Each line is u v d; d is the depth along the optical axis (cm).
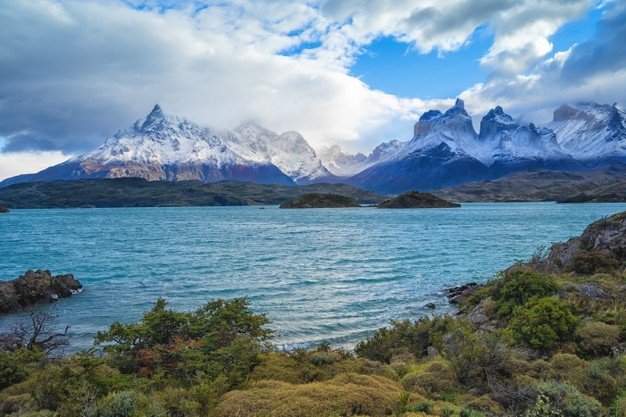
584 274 2748
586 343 1557
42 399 1205
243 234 11281
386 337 2133
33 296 3616
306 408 1040
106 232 12206
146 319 1816
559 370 1341
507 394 1175
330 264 5716
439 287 4147
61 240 9750
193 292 3941
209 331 1838
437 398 1248
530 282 2259
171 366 1510
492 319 2247
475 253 6788
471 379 1341
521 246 7719
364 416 1034
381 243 8575
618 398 1097
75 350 2352
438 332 1991
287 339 2553
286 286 4184
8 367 1488
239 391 1162
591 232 3291
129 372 1538
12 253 7300
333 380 1277
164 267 5547
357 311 3212
